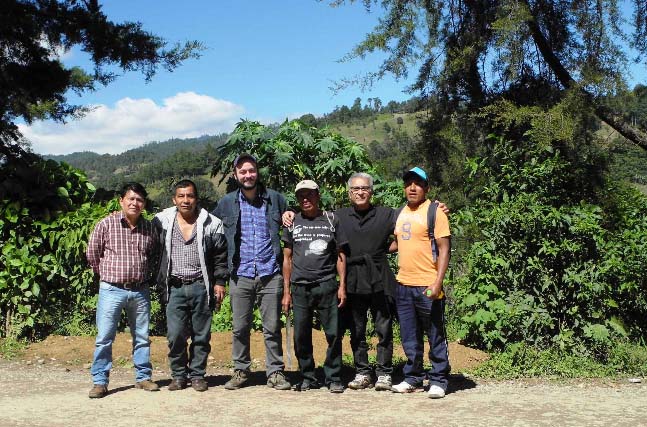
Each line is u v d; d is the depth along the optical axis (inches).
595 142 386.9
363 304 214.1
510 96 427.5
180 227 214.5
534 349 254.7
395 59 446.9
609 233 275.7
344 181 310.8
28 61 558.6
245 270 211.8
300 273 209.3
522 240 266.2
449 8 454.6
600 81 380.5
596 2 397.7
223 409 189.3
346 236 210.8
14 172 317.4
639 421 173.8
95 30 508.7
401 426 170.6
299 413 184.4
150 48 528.1
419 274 208.7
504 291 265.7
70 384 225.1
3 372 244.5
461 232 284.7
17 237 302.7
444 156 460.4
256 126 312.5
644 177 372.2
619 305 272.8
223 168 317.7
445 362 205.2
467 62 421.7
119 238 210.8
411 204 213.2
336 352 211.5
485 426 169.9
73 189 334.0
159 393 210.2
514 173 285.4
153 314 311.6
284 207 221.3
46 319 301.9
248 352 218.7
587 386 218.4
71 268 305.3
